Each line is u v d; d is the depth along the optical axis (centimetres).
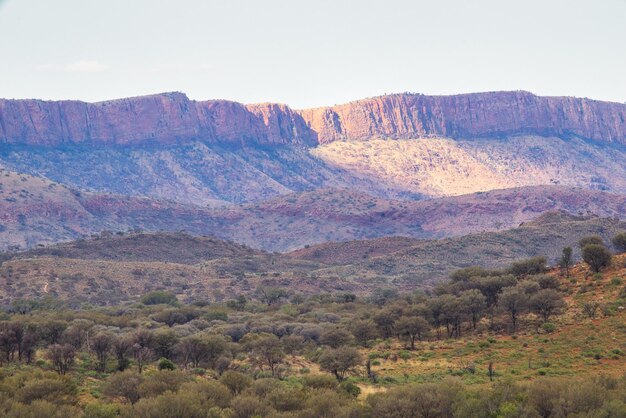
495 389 8938
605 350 12338
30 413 8625
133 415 8725
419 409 8581
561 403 8238
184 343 14200
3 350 13825
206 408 8981
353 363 12556
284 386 10469
